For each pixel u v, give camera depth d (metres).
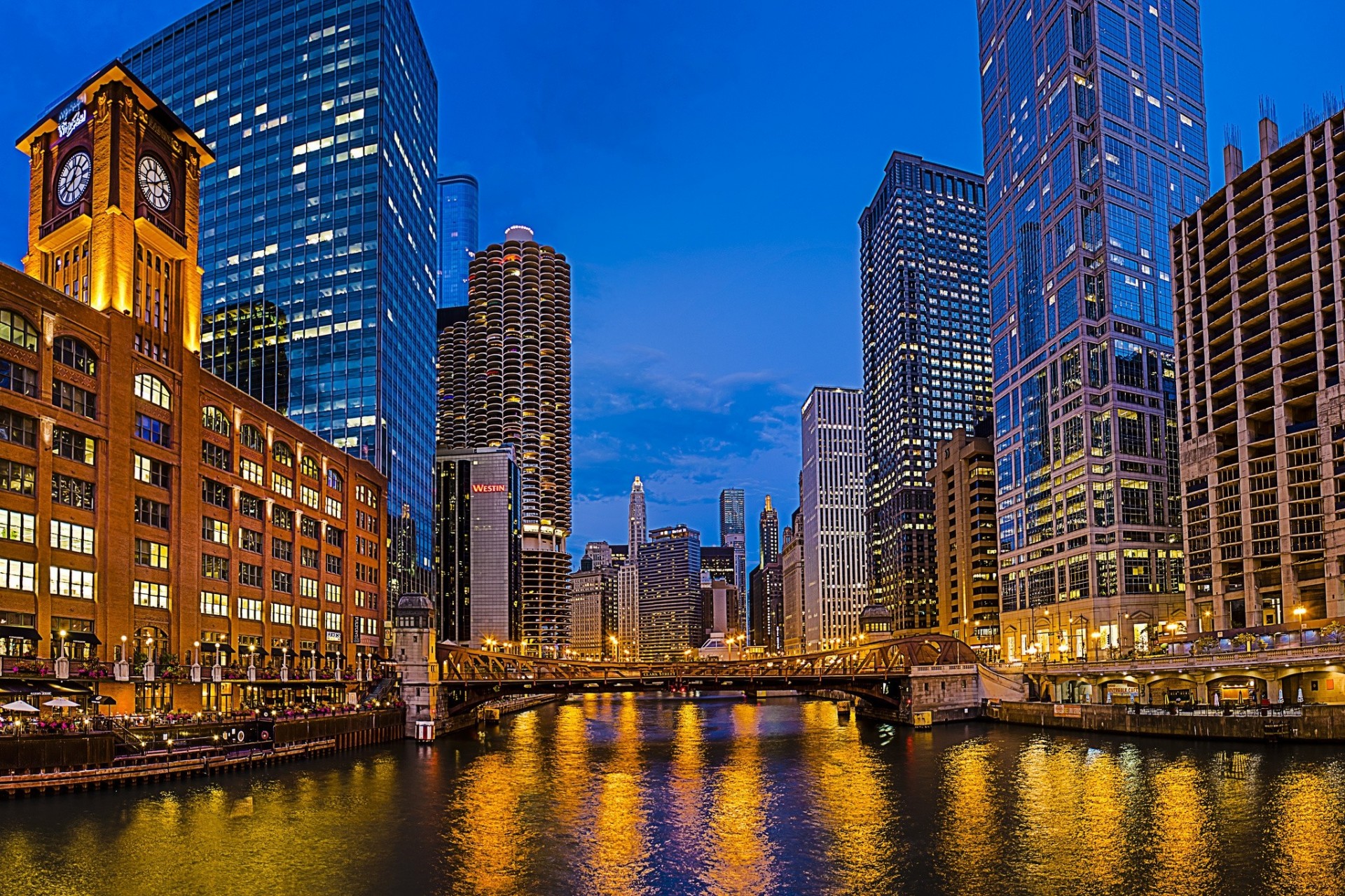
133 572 90.19
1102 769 81.62
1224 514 162.62
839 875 49.50
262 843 55.03
